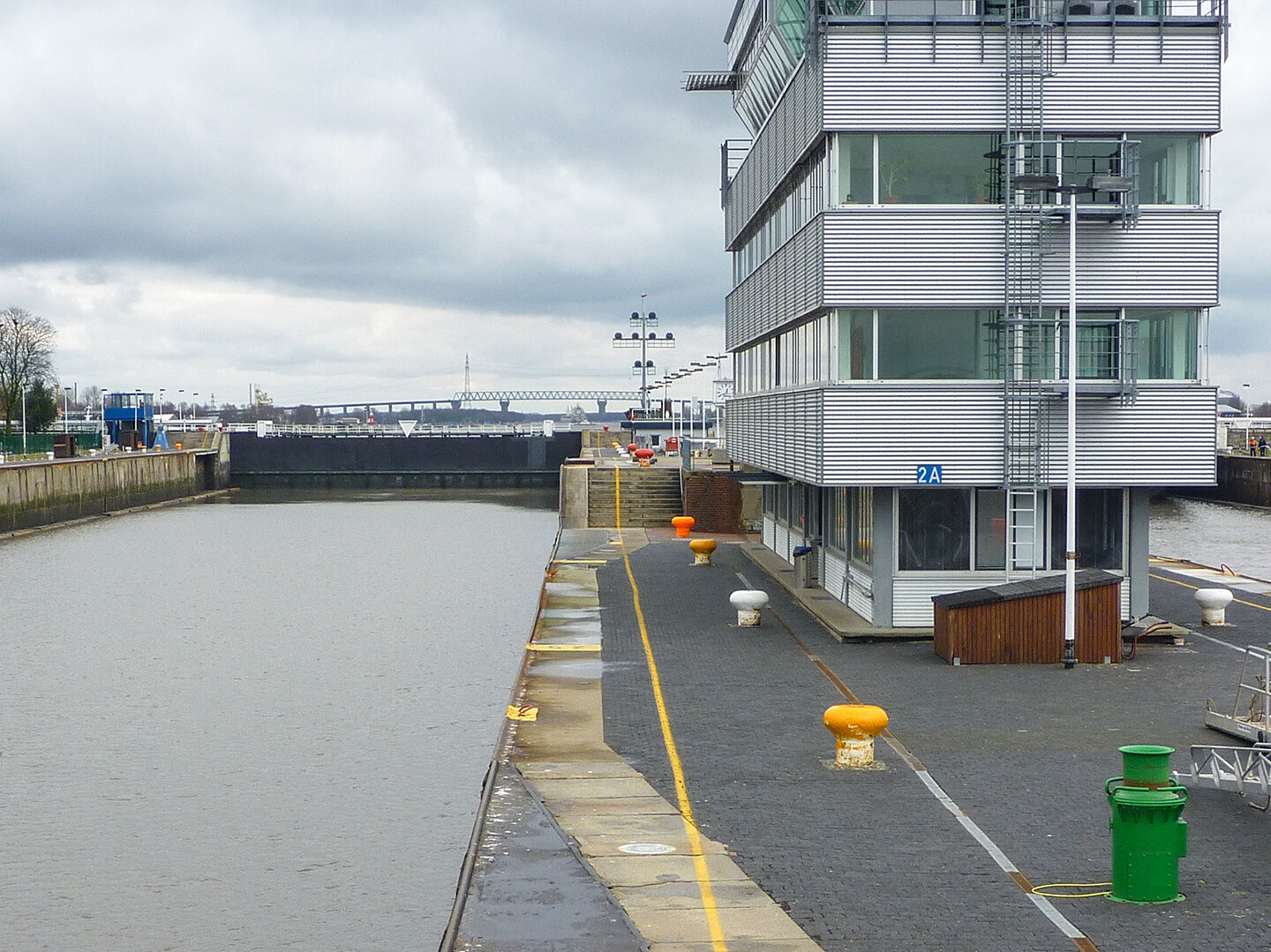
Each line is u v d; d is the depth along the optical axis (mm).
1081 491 36750
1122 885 17328
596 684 31234
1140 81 35750
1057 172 36000
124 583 69875
